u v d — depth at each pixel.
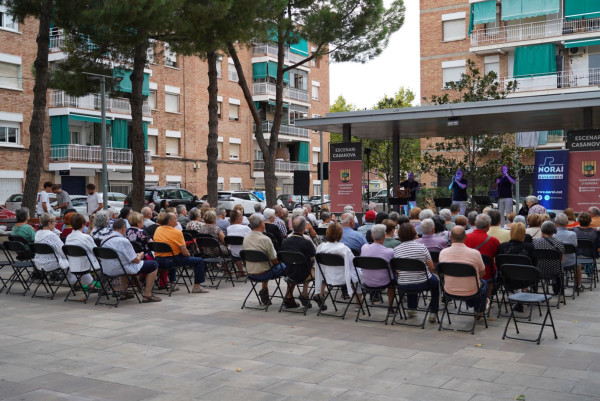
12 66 29.86
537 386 5.25
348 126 17.86
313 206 34.78
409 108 16.39
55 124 31.86
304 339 7.14
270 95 44.38
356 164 17.17
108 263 9.34
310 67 49.81
